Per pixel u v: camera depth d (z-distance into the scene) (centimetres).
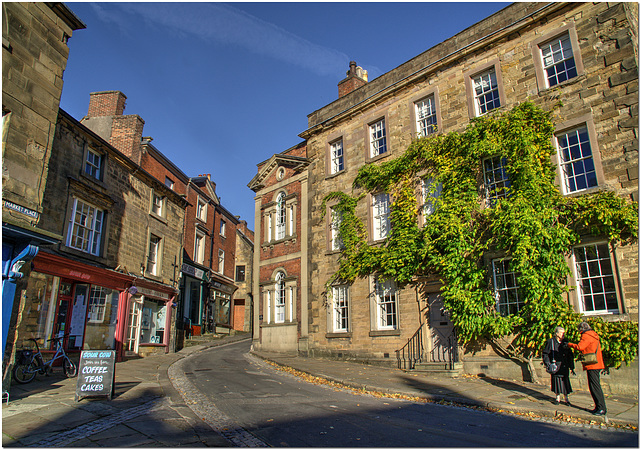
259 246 2294
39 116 1026
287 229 2134
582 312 1131
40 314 1330
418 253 1477
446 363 1320
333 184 1936
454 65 1582
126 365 1527
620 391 1027
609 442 624
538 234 1179
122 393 967
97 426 686
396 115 1741
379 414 808
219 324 3053
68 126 1465
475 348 1316
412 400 977
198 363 1664
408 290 1537
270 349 2078
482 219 1359
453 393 1005
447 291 1353
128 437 627
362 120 1870
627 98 1151
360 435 649
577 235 1152
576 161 1220
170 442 608
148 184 1986
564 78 1305
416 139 1616
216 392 1009
